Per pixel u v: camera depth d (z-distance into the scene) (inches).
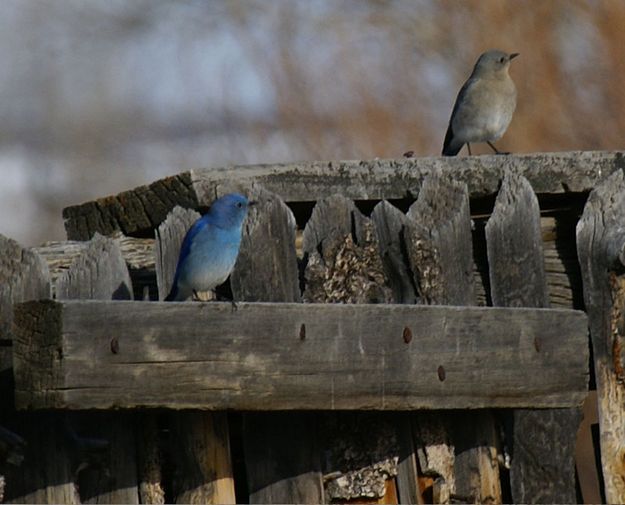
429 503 449.4
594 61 779.4
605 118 770.2
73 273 424.8
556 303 490.3
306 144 808.3
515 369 442.0
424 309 426.3
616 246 469.4
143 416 417.7
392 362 418.3
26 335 372.5
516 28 801.6
